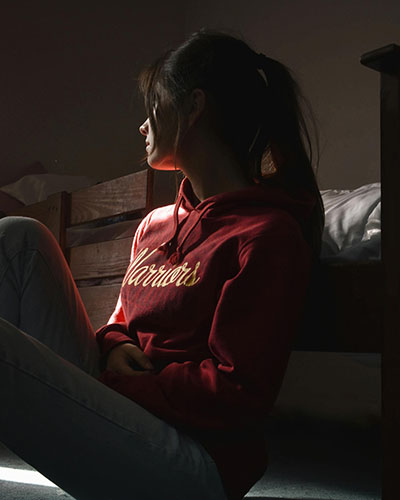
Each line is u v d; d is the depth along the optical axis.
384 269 0.97
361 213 1.58
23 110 3.69
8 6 3.69
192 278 1.09
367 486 1.61
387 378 0.95
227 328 0.98
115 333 1.20
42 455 0.93
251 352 0.96
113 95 4.02
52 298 1.13
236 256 1.05
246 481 1.03
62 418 0.91
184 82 1.18
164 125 1.20
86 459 0.94
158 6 4.26
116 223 2.65
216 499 1.00
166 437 0.97
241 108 1.21
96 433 0.93
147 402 0.99
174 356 1.07
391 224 0.97
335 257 1.41
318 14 3.63
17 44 3.70
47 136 3.75
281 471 1.78
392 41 3.28
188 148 1.21
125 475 0.95
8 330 0.90
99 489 0.97
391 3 3.29
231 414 0.98
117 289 2.12
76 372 0.95
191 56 1.19
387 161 0.98
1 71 3.64
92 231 2.68
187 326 1.08
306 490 1.55
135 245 1.39
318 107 3.55
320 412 2.75
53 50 3.81
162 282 1.14
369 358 2.27
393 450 0.93
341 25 3.51
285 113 1.25
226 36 1.24
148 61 4.18
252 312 0.99
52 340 1.12
